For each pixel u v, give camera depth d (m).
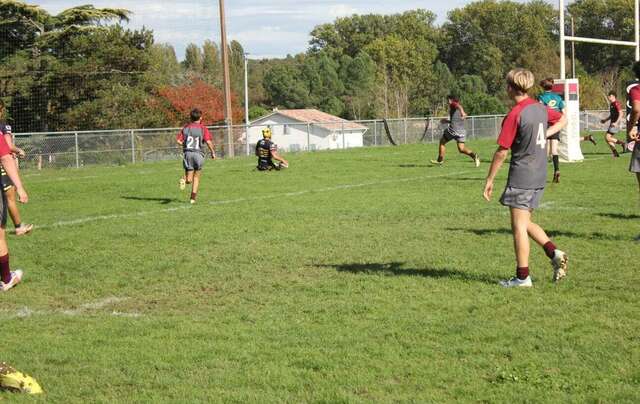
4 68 64.12
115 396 6.82
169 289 11.13
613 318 8.69
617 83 105.12
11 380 6.88
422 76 129.50
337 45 154.00
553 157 23.09
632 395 6.43
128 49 67.19
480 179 25.50
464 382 6.91
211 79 87.75
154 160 43.88
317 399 6.58
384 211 18.28
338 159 38.16
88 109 64.06
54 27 67.81
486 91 132.25
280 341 8.30
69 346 8.37
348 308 9.57
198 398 6.68
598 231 14.41
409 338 8.23
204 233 15.83
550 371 7.09
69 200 23.41
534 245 13.29
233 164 37.84
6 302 10.64
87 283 11.64
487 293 10.05
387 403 6.45
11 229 17.41
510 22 140.25
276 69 128.25
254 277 11.67
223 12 52.28
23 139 39.59
